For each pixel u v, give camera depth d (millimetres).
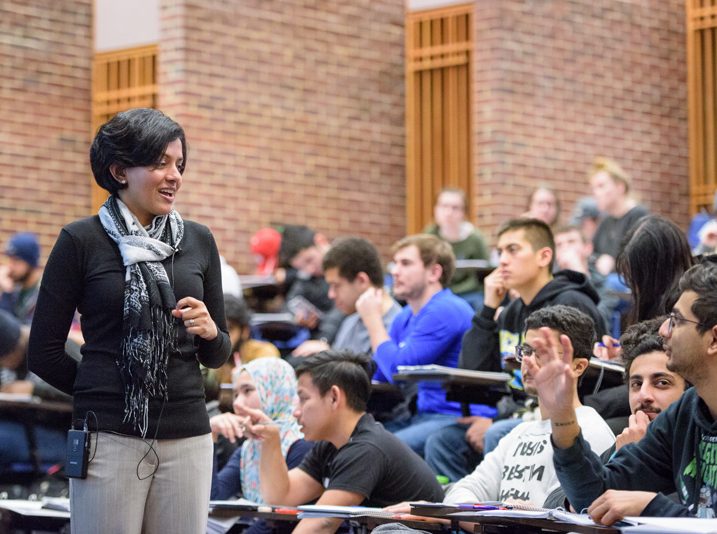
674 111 14531
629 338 5043
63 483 8523
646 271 5840
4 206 13766
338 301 8344
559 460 4285
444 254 7816
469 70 14180
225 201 13352
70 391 4422
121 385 4309
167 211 4434
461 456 6996
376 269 8297
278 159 13711
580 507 4320
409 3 14562
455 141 14227
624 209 10648
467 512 4164
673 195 14477
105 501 4270
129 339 4285
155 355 4285
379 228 14367
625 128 14156
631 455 4398
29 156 13969
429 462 7008
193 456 4395
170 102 13227
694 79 14664
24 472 8594
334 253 8297
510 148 13352
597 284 9773
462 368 7164
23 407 8586
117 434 4289
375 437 5777
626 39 14227
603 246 10656
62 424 8742
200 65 13266
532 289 6918
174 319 4371
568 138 13727
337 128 14141
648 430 4445
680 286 4156
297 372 5957
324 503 5605
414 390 7645
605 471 4340
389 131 14477
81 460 4254
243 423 6090
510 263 6906
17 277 11375
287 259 11297
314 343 8203
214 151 13305
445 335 7578
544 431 5348
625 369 5191
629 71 14219
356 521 5105
